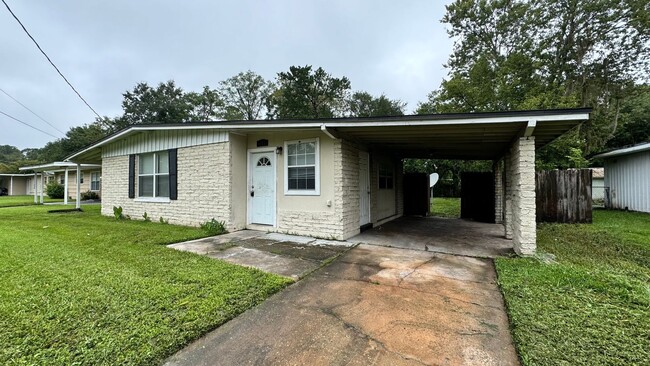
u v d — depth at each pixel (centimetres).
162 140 824
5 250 477
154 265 395
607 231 667
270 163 706
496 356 200
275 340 220
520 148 455
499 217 888
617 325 232
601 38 1609
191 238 598
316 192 630
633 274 360
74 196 2134
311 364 191
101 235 617
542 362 187
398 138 648
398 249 520
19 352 194
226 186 691
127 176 932
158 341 210
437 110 1838
